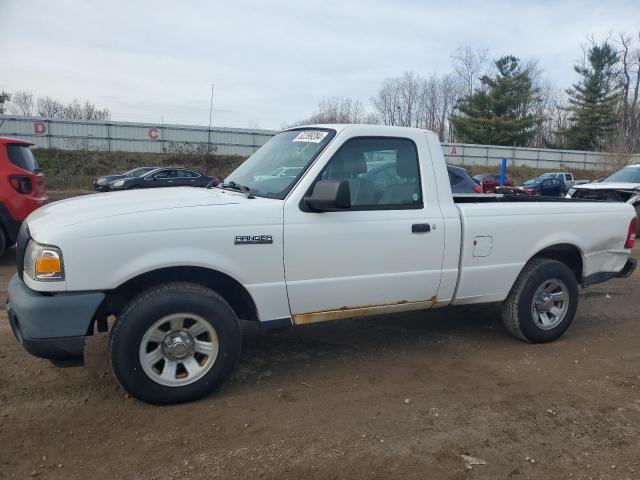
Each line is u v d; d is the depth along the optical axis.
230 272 3.60
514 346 4.95
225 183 4.50
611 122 53.47
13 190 7.61
